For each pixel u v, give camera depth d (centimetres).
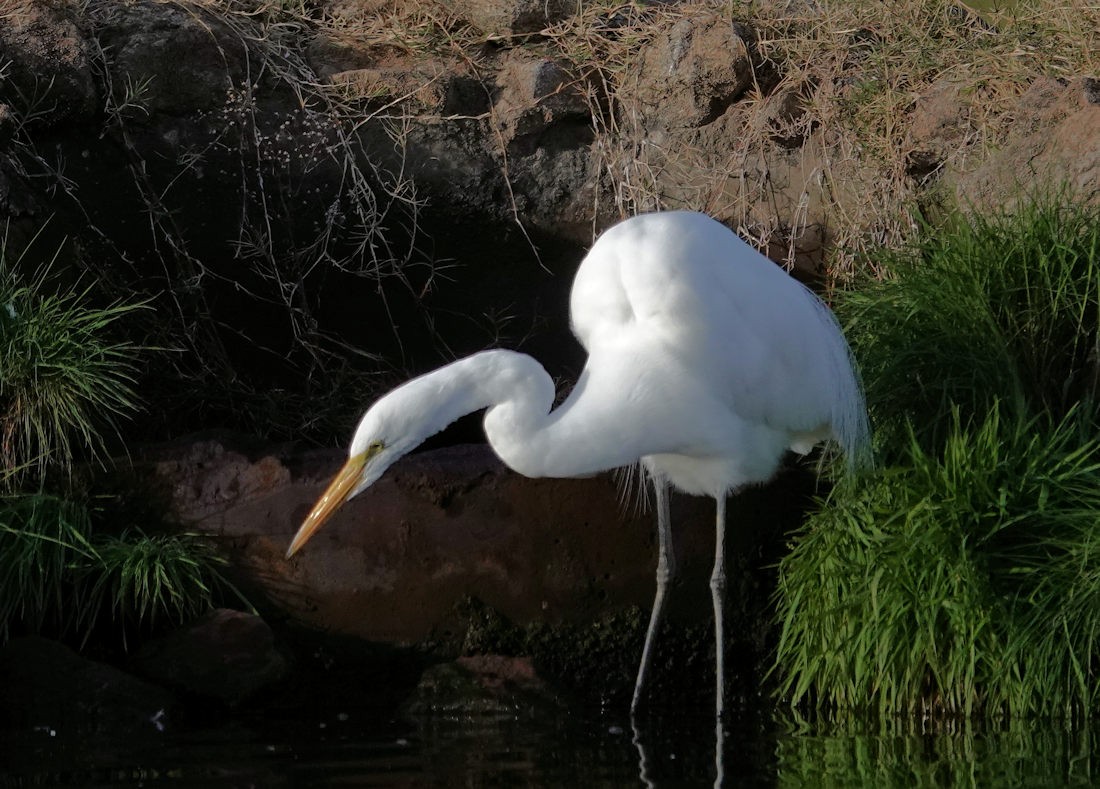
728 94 1234
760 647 959
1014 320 961
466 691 866
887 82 1209
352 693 914
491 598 934
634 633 945
